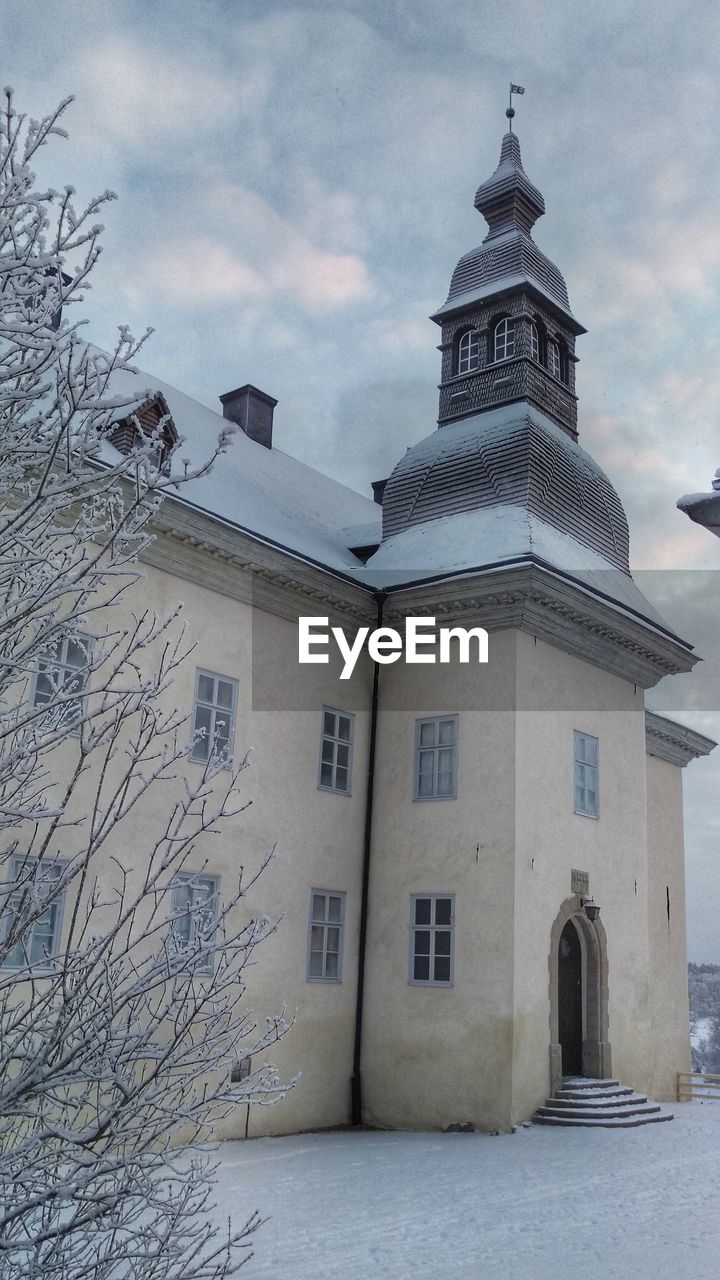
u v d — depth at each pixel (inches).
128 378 821.9
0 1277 183.8
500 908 681.0
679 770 1055.0
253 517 762.8
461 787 719.7
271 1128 640.4
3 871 497.7
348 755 752.3
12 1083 172.9
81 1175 177.2
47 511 184.2
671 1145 604.1
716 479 209.5
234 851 642.2
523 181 965.2
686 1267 360.5
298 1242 381.1
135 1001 190.2
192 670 632.4
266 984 655.8
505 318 904.9
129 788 569.0
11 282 176.4
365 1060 712.4
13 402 178.2
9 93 171.2
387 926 729.0
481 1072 661.9
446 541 786.8
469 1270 353.7
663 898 987.3
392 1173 513.7
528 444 804.0
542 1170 524.1
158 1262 204.8
